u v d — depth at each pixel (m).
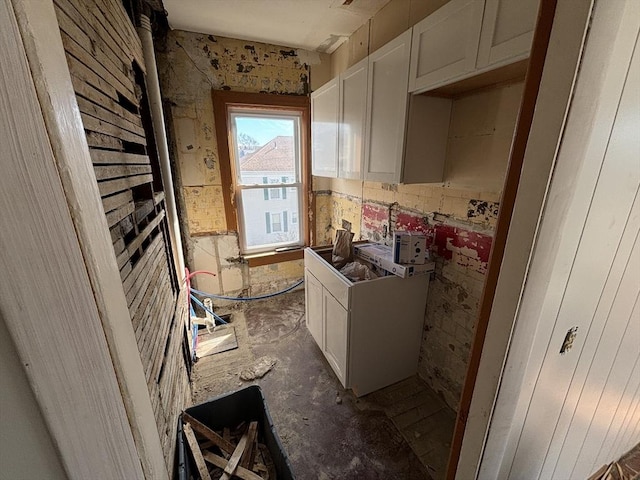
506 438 0.74
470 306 1.51
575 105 0.48
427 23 1.18
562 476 1.06
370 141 1.64
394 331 1.75
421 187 1.75
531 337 0.64
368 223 2.38
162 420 0.95
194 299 2.47
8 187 0.34
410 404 1.73
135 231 0.95
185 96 2.28
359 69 1.66
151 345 0.93
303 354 2.18
